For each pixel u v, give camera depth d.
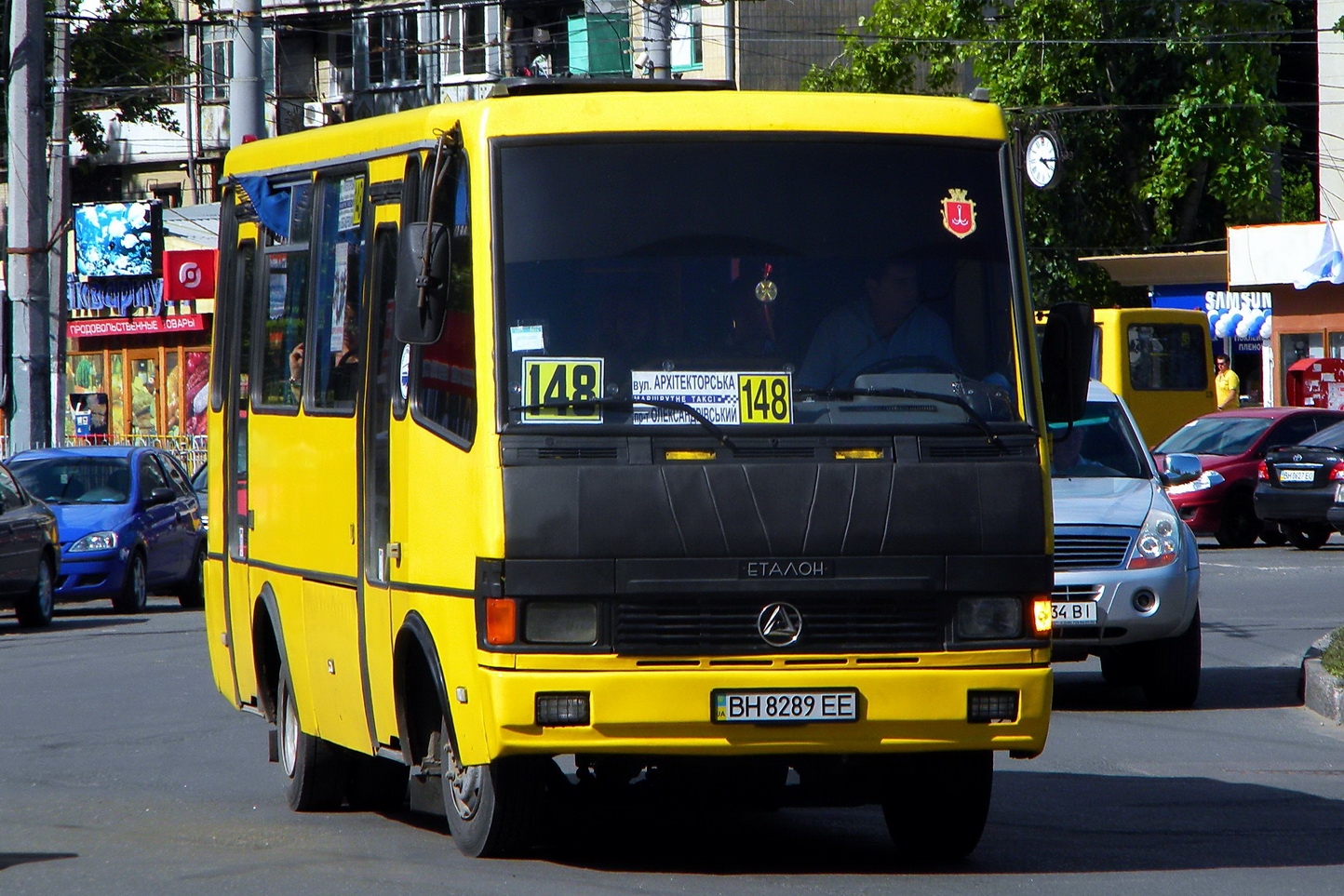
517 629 23.36
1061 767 36.03
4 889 25.36
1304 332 133.62
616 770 27.08
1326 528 90.44
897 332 24.72
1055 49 132.75
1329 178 140.88
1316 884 25.23
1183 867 26.36
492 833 25.88
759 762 25.61
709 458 23.80
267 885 25.09
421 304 23.97
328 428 29.28
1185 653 43.41
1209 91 132.62
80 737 40.91
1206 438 96.81
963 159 25.53
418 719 27.05
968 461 24.34
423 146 26.34
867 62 139.50
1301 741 39.28
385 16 159.12
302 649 30.66
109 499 74.69
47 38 157.00
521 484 23.47
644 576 23.42
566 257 24.31
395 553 26.31
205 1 133.25
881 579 23.83
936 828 26.42
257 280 33.88
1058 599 42.22
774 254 24.69
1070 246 136.38
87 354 160.12
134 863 27.00
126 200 172.88
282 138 32.91
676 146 24.88
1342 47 140.12
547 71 149.75
